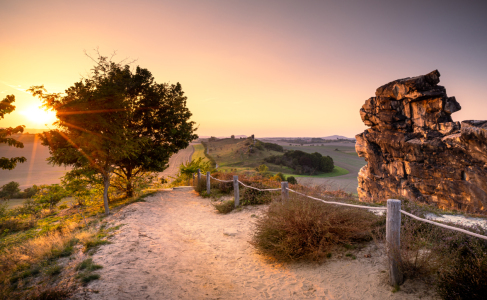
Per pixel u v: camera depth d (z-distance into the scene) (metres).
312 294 4.02
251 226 8.18
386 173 24.20
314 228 5.29
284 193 7.16
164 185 24.17
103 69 12.09
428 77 20.77
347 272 4.44
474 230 4.54
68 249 6.32
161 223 9.48
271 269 5.14
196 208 12.18
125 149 10.93
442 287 3.33
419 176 20.88
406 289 3.62
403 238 3.99
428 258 3.71
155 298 3.96
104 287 4.12
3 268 5.59
